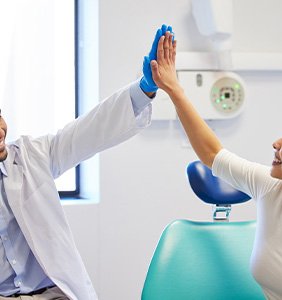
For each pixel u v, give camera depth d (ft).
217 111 9.04
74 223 8.50
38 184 5.84
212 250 5.86
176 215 9.08
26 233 5.64
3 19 8.63
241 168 5.43
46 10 8.88
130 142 8.81
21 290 5.75
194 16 8.89
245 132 9.48
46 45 8.91
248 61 9.21
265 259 5.14
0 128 5.62
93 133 5.98
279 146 4.90
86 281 5.97
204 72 8.95
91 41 8.87
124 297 8.82
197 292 5.65
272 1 9.54
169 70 5.58
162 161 8.98
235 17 9.39
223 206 6.17
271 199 5.19
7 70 8.68
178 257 5.73
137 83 5.85
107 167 8.70
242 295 5.76
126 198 8.82
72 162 6.15
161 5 8.96
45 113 8.94
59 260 5.72
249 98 9.50
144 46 8.87
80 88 9.30
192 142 5.64
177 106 5.60
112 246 8.75
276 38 9.52
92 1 8.81
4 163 5.84
